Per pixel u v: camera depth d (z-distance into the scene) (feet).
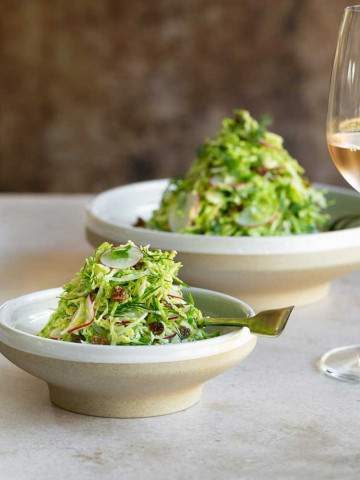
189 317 2.62
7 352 2.52
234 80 9.92
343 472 2.26
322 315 3.30
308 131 9.98
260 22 9.79
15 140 10.08
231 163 3.73
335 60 2.96
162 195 4.12
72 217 4.52
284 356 2.94
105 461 2.30
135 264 2.64
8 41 9.81
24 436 2.43
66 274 3.68
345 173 2.98
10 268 3.74
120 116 10.01
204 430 2.46
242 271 3.23
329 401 2.64
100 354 2.42
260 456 2.33
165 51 9.86
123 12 9.75
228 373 2.81
